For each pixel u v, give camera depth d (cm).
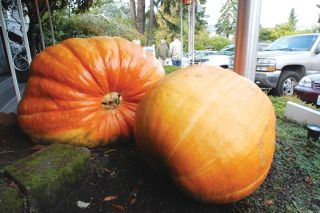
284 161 241
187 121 150
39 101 207
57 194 156
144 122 164
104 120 213
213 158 146
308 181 212
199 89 159
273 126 166
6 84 534
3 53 606
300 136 312
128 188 180
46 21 630
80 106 201
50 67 202
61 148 181
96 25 969
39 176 150
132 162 206
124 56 210
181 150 149
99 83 200
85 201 166
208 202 164
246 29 263
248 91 165
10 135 241
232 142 146
